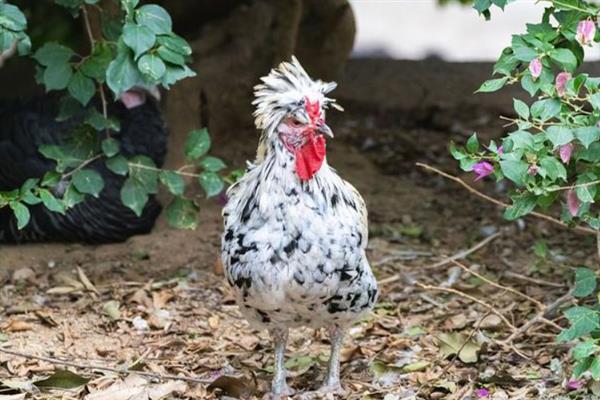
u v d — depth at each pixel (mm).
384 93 12938
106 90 9211
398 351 7242
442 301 8164
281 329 6391
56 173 7574
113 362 7133
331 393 6480
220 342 7520
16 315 7957
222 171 10711
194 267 8898
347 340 7465
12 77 12992
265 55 11422
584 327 5820
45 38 11773
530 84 5898
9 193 7039
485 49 20672
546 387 6520
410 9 22812
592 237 9312
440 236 9656
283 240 5961
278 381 6496
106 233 9234
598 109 5719
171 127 10555
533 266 8719
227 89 11219
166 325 7809
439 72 13508
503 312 7809
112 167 7711
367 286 6223
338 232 6012
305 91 5980
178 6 11406
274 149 6039
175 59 6664
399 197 10609
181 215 7863
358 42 21000
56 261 9008
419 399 6441
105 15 7578
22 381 6602
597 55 16656
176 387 6551
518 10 21781
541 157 5762
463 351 6945
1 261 8953
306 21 11758
